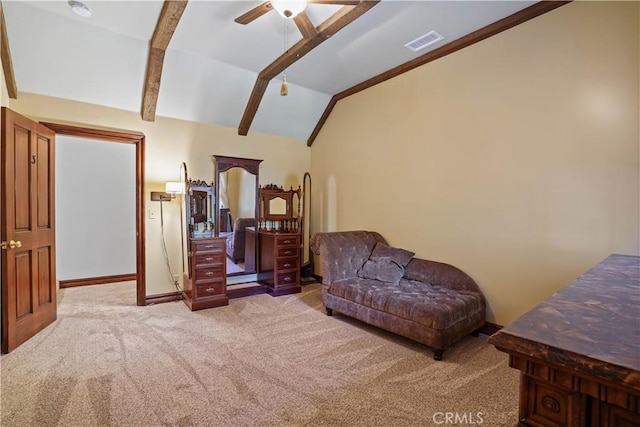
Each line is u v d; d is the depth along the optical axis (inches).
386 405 81.0
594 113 100.4
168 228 168.1
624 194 95.4
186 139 174.1
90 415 75.5
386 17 116.4
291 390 87.0
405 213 158.2
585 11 101.5
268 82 170.2
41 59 127.9
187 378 92.1
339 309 139.3
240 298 173.3
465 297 119.4
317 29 120.9
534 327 34.2
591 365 25.9
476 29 124.6
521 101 116.4
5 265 107.0
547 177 110.6
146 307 156.3
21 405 79.0
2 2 108.7
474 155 130.5
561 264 107.9
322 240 153.6
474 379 93.4
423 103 148.9
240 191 191.3
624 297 46.6
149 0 107.0
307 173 214.1
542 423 29.4
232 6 109.7
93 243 203.6
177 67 149.5
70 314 145.2
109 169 207.8
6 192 107.5
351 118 188.1
